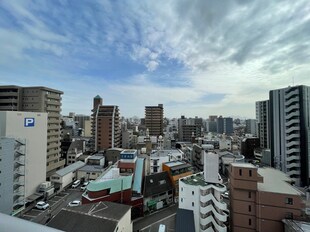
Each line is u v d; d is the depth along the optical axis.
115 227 16.88
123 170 34.69
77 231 16.66
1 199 25.64
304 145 39.75
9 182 26.80
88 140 77.88
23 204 29.61
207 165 24.80
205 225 22.44
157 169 43.31
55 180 39.16
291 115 41.25
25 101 43.12
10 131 31.23
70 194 37.03
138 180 32.97
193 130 99.19
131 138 86.25
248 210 21.03
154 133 103.06
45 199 34.22
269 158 49.81
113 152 55.69
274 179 24.95
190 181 25.28
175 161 41.81
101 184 27.17
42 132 37.84
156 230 25.28
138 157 41.75
